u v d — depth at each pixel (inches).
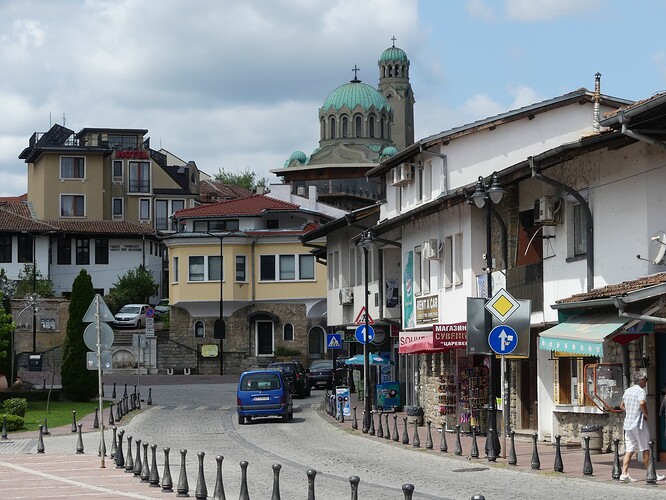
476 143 1598.2
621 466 925.8
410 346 1450.5
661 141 891.4
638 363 970.7
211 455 1169.4
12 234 3700.8
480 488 834.2
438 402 1508.4
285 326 3134.8
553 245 1145.4
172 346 3147.1
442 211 1523.1
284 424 1606.8
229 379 2893.7
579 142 990.4
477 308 1083.3
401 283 1815.9
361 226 1907.0
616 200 1018.7
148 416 1795.0
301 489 856.3
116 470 1048.2
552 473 904.9
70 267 3833.7
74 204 4033.0
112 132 4320.9
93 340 1096.8
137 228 3924.7
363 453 1163.9
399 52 6732.3
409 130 6747.1
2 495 861.8
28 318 3142.2
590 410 1085.1
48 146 4082.2
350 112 5260.8
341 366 2512.3
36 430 1579.7
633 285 900.6
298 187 4279.0
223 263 3122.5
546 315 1160.2
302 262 3132.4
